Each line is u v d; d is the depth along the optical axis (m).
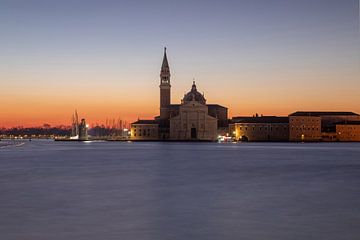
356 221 36.53
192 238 31.30
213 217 38.12
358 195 50.84
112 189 55.88
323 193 52.50
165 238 31.28
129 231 33.22
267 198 48.56
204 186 59.19
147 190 55.03
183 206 43.41
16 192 53.03
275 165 98.38
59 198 48.44
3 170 84.62
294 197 49.31
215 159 121.56
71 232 32.88
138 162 108.81
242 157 132.12
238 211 40.78
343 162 108.62
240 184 61.50
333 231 33.19
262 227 34.44
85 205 43.94
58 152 170.12
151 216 38.53
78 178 69.44
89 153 160.38
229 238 31.28
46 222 36.16
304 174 76.81
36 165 98.31
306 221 36.53
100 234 32.31
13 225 35.06
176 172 80.31
